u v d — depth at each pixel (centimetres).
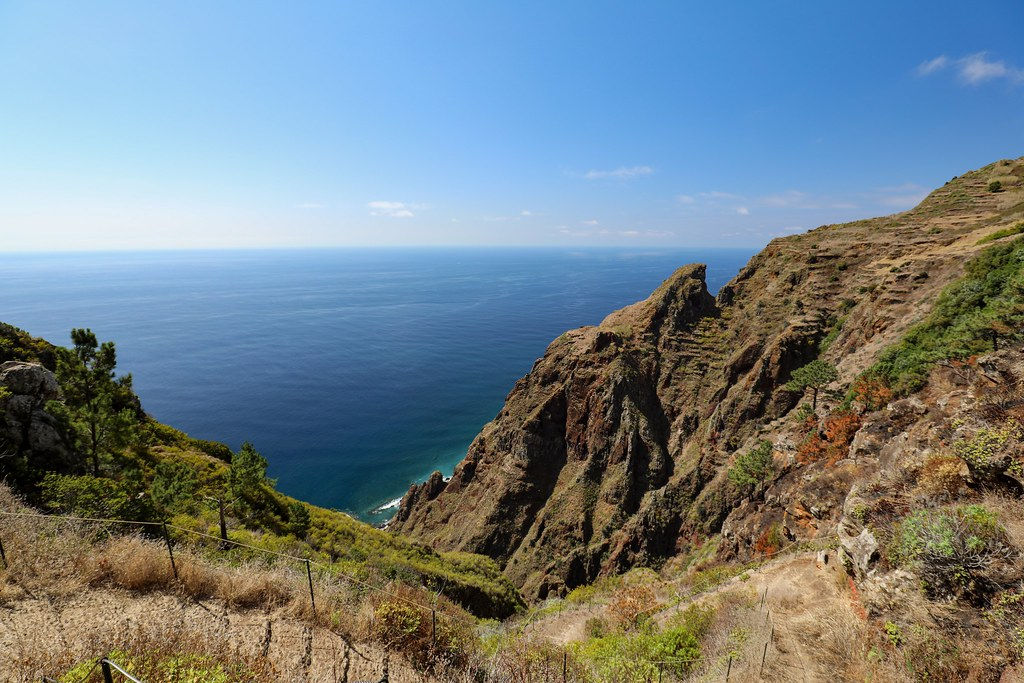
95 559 1073
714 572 3023
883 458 2152
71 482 1747
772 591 1748
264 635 949
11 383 2231
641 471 7844
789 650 1245
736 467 5838
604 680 1282
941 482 1146
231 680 719
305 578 1273
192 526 2180
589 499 7794
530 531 7850
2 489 1595
